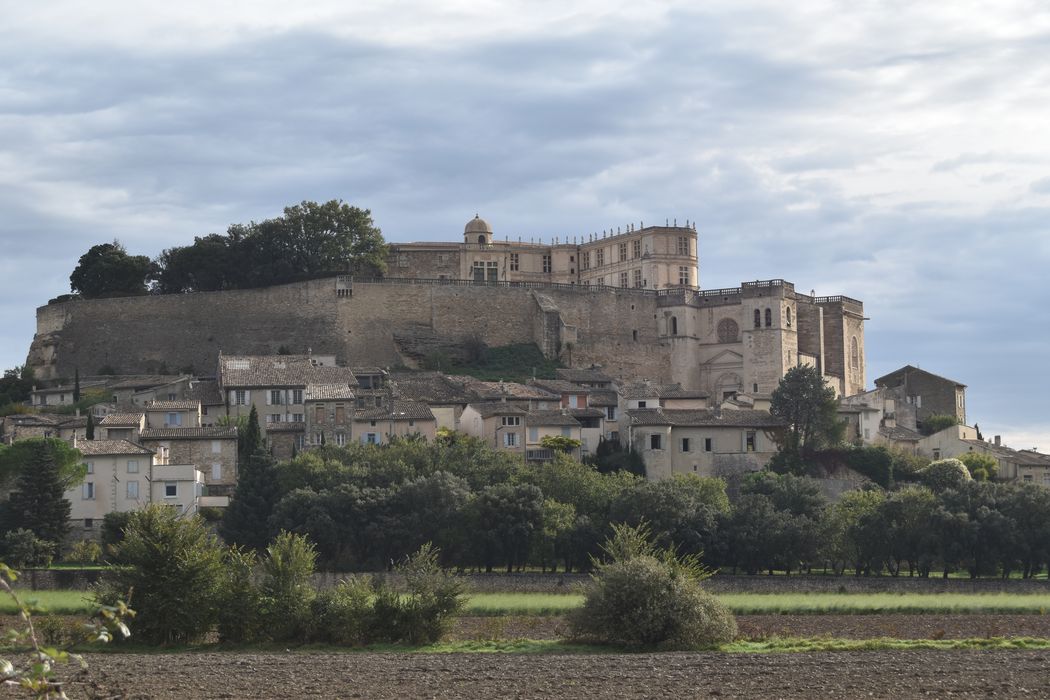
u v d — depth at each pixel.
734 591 136.88
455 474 169.38
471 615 115.25
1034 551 155.62
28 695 75.31
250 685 80.94
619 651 97.00
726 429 197.25
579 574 138.00
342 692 78.69
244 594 100.50
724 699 76.88
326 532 149.38
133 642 99.12
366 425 193.12
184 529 102.12
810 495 171.62
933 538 153.38
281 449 194.12
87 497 164.38
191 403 197.88
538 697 77.25
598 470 191.50
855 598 126.62
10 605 109.94
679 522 152.50
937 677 83.50
